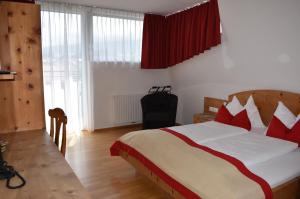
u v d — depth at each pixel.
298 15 2.87
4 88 2.09
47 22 4.11
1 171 1.33
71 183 1.25
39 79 2.21
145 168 2.62
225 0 3.42
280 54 3.23
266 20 3.16
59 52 4.28
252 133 3.11
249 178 1.88
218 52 4.03
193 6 4.26
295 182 2.05
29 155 1.62
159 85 5.53
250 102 3.64
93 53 4.62
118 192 2.63
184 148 2.43
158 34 5.07
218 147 2.50
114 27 4.75
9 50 2.07
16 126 2.17
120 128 5.11
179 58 4.78
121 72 5.00
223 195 1.71
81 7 4.37
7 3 2.01
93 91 4.73
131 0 3.94
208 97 4.59
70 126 4.56
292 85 3.25
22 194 1.14
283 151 2.46
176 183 2.08
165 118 4.62
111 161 3.44
